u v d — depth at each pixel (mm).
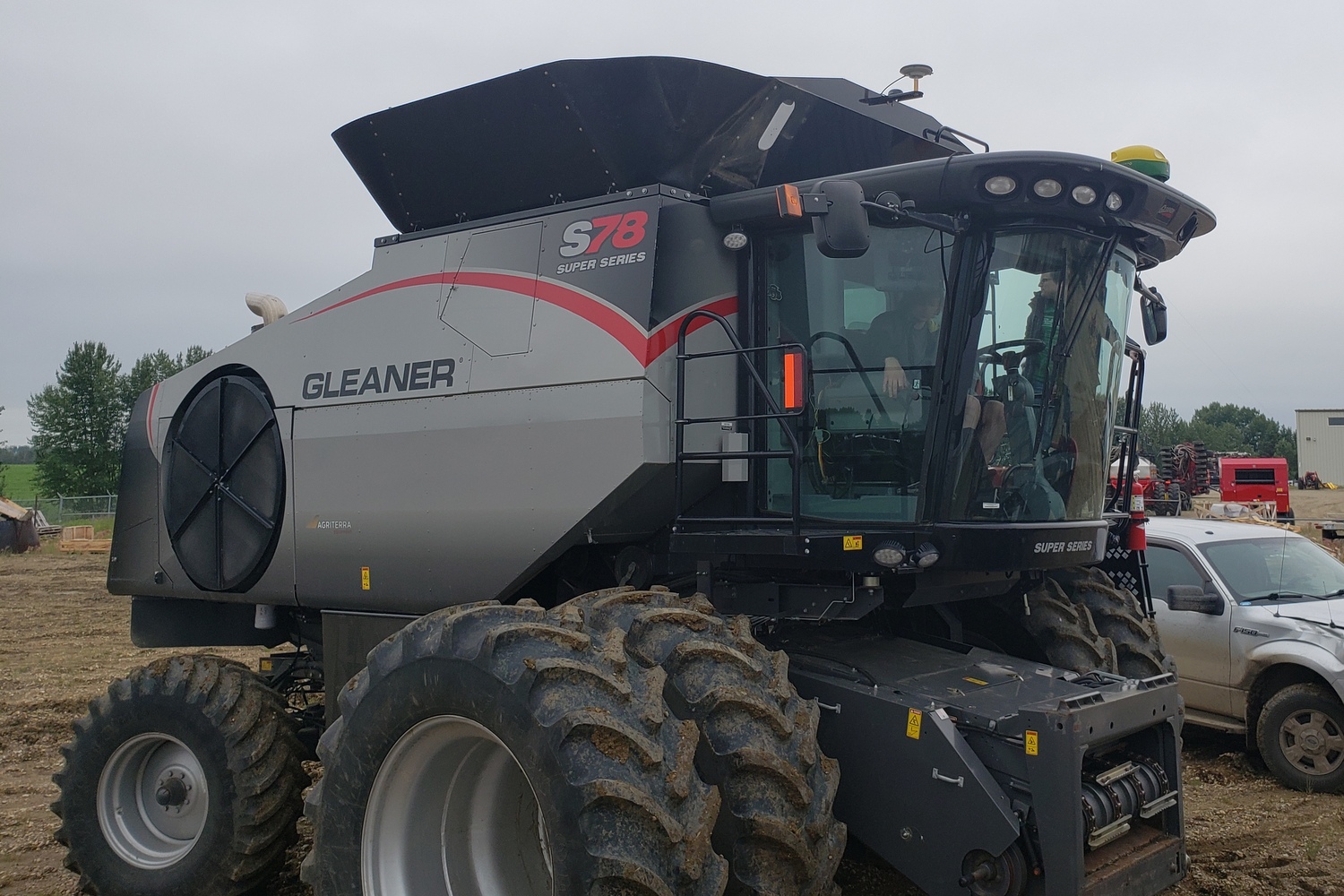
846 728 3633
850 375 4031
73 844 4809
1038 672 3904
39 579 21188
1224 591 7078
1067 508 4164
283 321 5215
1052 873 3166
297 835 4742
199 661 4832
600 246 4199
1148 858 3514
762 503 4215
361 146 5047
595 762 2852
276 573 5121
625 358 4012
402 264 4852
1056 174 3723
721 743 3102
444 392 4535
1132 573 5238
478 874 3545
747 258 4273
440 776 3498
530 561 4266
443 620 3426
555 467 4156
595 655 3121
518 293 4387
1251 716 6797
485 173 4730
